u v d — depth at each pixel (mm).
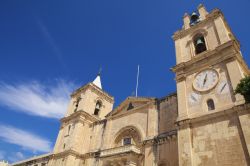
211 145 19797
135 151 28938
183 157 20766
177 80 26906
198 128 21531
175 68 27781
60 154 39531
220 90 22250
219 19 27125
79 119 42062
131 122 34938
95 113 47812
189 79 26000
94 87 48625
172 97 31406
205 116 21469
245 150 17562
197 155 20156
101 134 38938
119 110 39219
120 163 29203
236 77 21344
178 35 31641
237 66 21875
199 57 25891
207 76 24312
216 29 26828
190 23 32469
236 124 19109
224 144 19031
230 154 18281
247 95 18016
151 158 27625
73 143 39000
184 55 29031
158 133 29531
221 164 18375
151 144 28875
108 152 31812
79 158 38406
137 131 32938
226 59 23219
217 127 20250
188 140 21281
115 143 35219
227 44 23578
